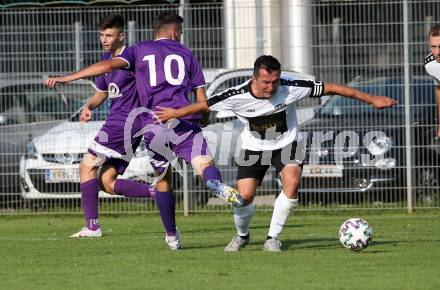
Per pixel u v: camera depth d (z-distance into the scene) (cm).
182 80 2817
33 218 4478
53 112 4484
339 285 2155
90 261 2625
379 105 2667
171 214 2862
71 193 4428
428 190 4406
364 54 4394
